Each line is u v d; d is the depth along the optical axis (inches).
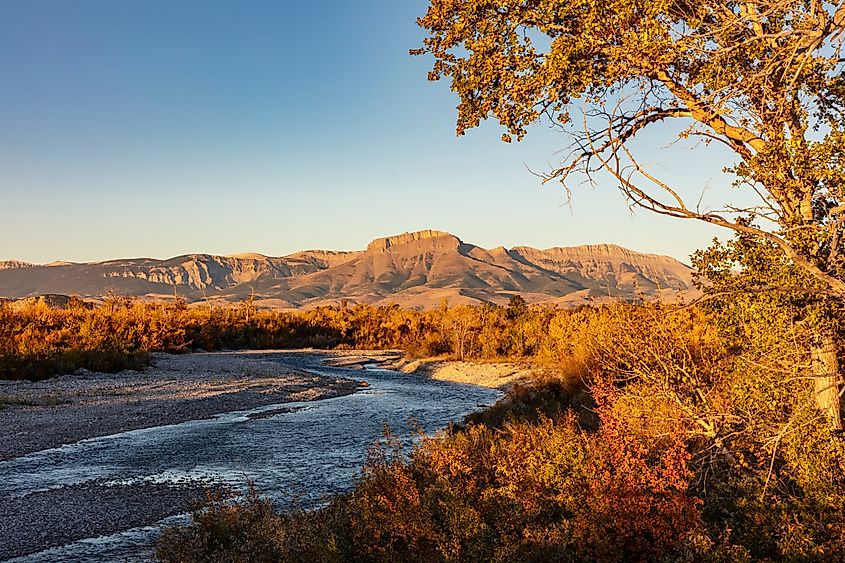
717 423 312.0
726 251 288.0
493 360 1619.1
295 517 314.7
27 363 1187.3
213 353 2169.0
